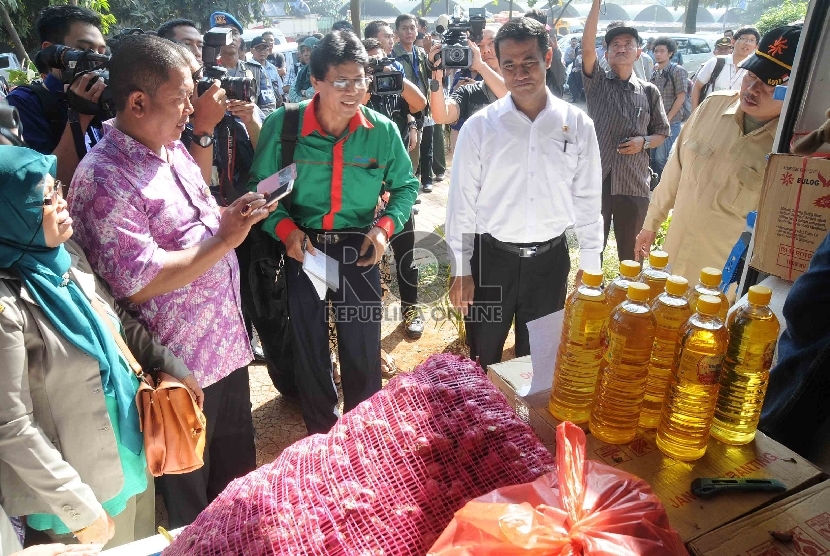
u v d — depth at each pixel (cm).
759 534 93
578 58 1227
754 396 112
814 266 140
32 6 1222
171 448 170
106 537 153
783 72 241
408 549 89
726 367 112
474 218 253
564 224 251
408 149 403
